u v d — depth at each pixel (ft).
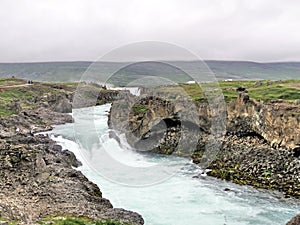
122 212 80.28
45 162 120.06
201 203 95.76
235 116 163.22
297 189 110.52
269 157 134.21
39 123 258.57
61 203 83.15
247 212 92.84
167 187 102.99
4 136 156.35
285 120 137.59
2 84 370.32
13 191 88.89
